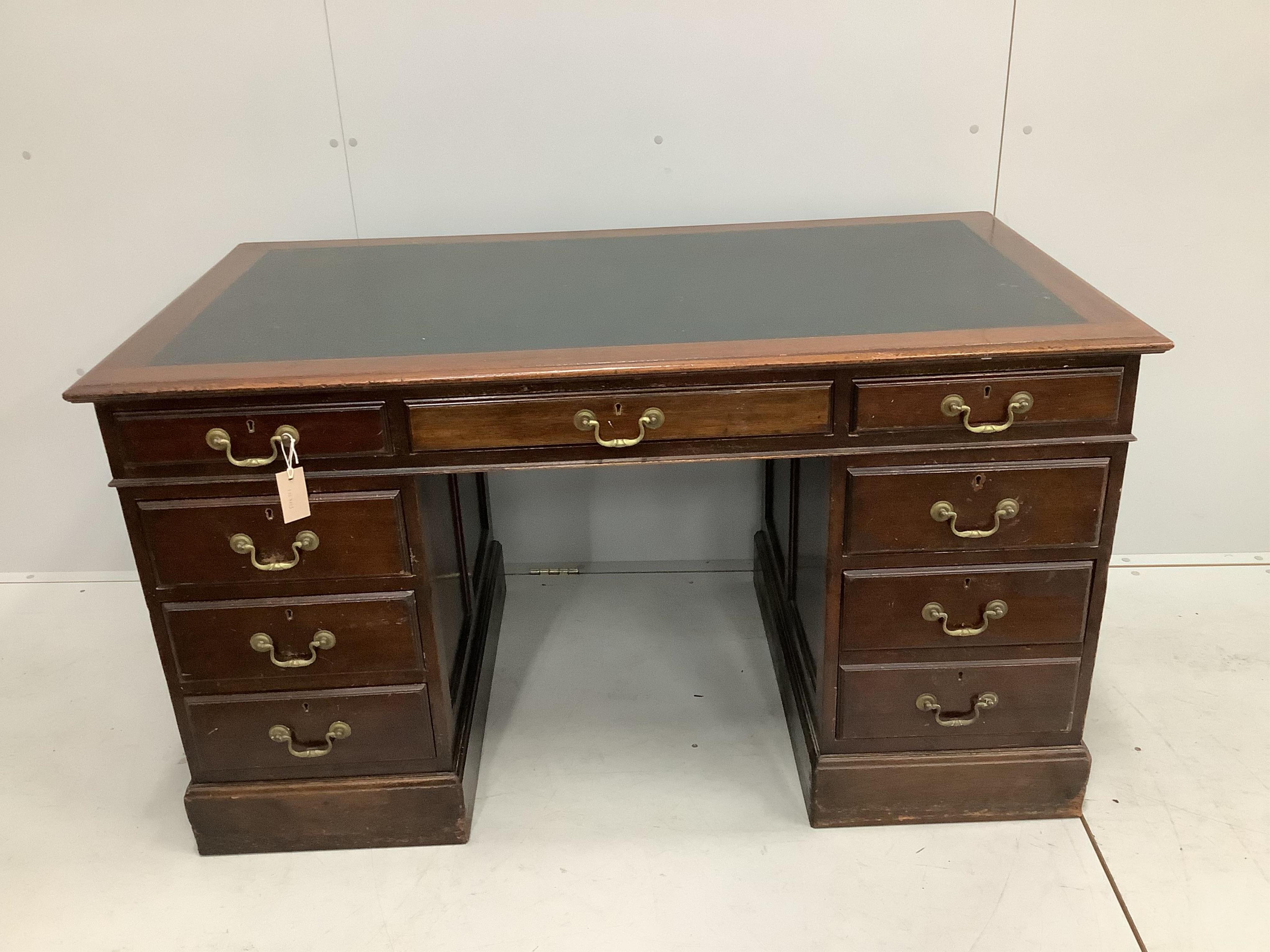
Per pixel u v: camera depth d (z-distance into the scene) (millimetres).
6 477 2514
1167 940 1595
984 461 1573
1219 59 2068
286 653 1691
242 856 1830
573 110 2125
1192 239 2225
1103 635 2287
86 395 1446
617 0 2029
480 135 2148
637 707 2150
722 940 1624
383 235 2248
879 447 1553
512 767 1994
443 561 1797
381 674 1709
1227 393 2363
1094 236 2234
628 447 1559
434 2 2031
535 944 1630
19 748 2086
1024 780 1793
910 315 1600
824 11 2037
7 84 2117
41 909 1725
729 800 1900
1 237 2260
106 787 1985
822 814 1817
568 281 1841
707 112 2129
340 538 1605
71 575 2637
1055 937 1608
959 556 1640
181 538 1598
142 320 2350
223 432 1508
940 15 2041
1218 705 2076
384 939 1651
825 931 1633
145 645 2398
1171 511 2498
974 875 1725
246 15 2049
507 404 1518
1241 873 1705
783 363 1465
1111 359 1499
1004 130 2139
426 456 1554
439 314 1697
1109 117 2123
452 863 1790
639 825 1853
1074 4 2025
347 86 2105
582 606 2484
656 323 1615
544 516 2529
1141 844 1769
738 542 2564
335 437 1526
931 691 1737
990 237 1998
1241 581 2461
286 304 1776
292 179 2193
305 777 1790
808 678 1908
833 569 1651
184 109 2135
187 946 1651
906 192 2205
